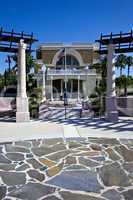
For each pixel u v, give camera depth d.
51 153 8.22
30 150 8.49
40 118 16.22
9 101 17.34
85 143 9.38
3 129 12.09
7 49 14.46
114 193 5.74
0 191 5.81
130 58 43.22
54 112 17.20
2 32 13.92
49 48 45.81
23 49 14.41
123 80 36.19
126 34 13.65
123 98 16.84
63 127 12.62
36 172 6.83
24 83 14.53
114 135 10.66
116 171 6.89
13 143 9.31
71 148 8.74
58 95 41.06
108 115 14.20
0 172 6.81
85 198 5.51
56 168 7.09
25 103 14.48
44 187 6.02
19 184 6.16
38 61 45.62
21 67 14.41
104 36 14.43
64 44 45.69
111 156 7.97
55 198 5.51
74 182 6.28
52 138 10.13
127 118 15.51
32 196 5.59
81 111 17.14
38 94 26.62
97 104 17.27
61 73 40.81
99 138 10.11
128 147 8.84
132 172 6.83
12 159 7.69
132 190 5.89
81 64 45.03
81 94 41.47
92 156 7.96
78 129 12.03
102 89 25.78
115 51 14.34
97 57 46.38
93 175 6.65
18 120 14.37
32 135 10.68
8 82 33.41
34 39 15.00
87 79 41.41
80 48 45.97
